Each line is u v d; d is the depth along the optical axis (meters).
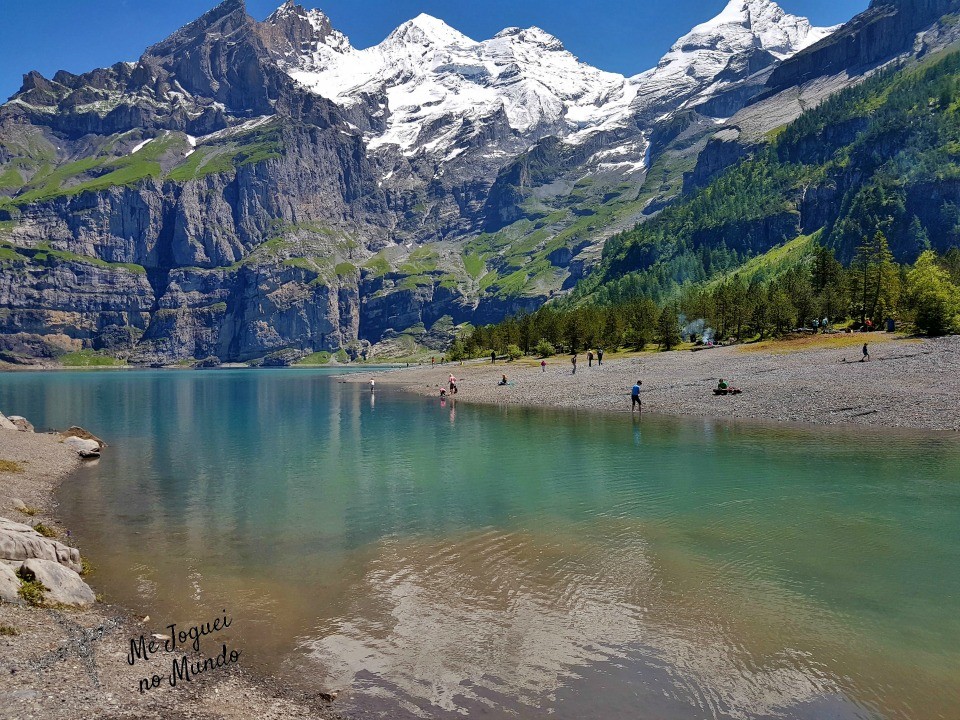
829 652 13.88
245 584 18.61
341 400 97.06
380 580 18.72
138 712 11.45
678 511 25.11
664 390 70.44
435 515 25.83
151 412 83.19
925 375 59.03
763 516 23.97
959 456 33.81
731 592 17.17
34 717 10.90
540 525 23.91
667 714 11.70
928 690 12.39
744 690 12.48
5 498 28.75
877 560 19.28
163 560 20.95
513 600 17.02
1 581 16.02
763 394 59.84
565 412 62.81
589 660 13.74
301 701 12.24
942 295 90.88
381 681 13.01
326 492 30.89
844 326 126.44
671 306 164.38
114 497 30.66
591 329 167.12
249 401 102.00
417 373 170.00
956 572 18.28
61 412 84.12
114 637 14.87
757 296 143.25
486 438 47.34
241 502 29.19
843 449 36.56
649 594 17.17
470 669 13.43
